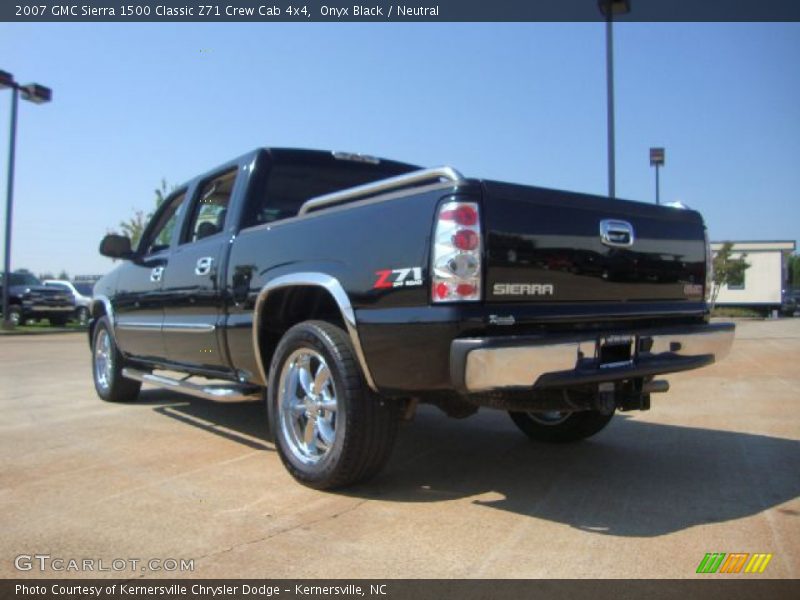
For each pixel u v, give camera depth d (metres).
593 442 5.00
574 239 3.47
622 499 3.65
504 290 3.19
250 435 5.26
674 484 3.91
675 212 4.09
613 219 3.68
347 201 4.01
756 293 38.53
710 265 4.32
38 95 21.52
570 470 4.23
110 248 6.01
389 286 3.35
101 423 5.75
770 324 24.12
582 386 3.60
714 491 3.78
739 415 5.96
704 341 3.94
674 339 3.77
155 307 5.64
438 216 3.16
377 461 3.63
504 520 3.33
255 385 4.64
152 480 4.04
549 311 3.32
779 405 6.44
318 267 3.79
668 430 5.38
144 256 6.06
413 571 2.75
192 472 4.21
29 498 3.71
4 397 7.25
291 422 3.97
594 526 3.24
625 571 2.74
